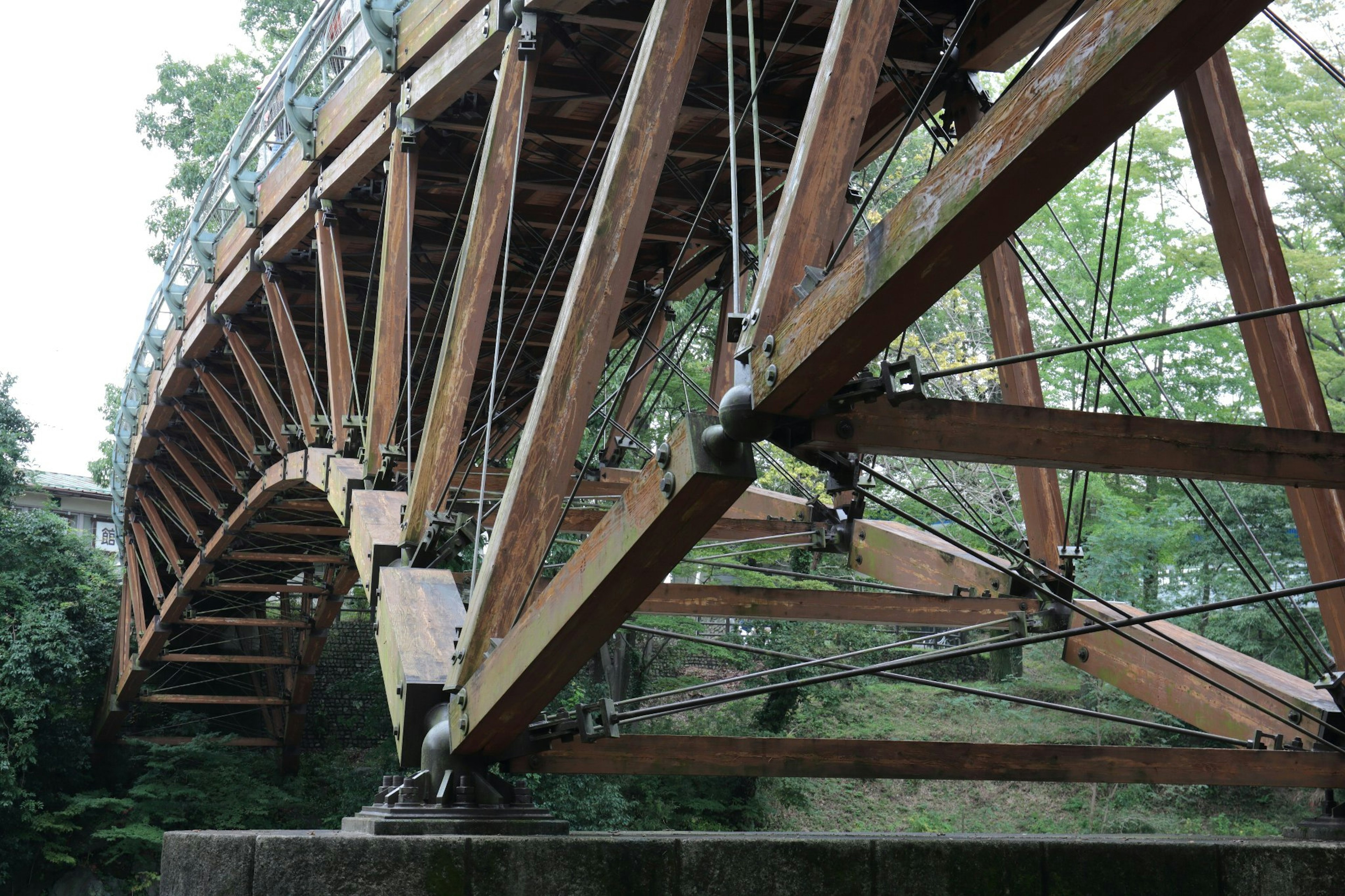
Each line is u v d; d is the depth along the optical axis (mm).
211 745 34562
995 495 31234
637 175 6961
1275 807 30250
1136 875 5879
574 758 7113
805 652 34125
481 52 10664
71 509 51219
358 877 5719
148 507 28719
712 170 14000
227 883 5914
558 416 7207
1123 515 32000
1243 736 8859
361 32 13328
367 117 13234
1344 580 5156
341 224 15328
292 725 33500
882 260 3982
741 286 14508
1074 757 7594
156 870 30734
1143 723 7910
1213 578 29250
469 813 6805
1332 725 8172
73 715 33188
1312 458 5812
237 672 38031
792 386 4520
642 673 35062
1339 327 30203
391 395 12695
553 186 13953
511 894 5684
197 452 27406
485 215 10078
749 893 5695
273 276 16875
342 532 25812
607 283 7059
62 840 30844
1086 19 3445
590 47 11734
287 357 16562
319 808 33250
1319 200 31312
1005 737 33438
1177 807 31141
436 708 7656
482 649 7176
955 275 3957
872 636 36594
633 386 16391
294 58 14656
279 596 39938
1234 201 7930
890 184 32875
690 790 31578
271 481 19453
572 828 26625
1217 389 33375
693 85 11898
